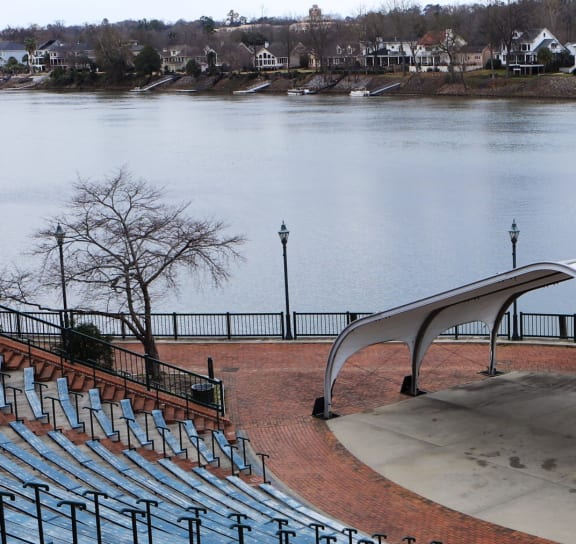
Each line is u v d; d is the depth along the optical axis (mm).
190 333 43781
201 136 141500
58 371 25000
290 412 26500
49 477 16938
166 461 20531
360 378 29562
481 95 185500
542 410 25719
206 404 25922
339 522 19266
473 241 65375
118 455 20484
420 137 128500
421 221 73125
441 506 20109
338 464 22625
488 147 115188
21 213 79000
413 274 56750
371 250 63469
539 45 188000
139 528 15094
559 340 33250
